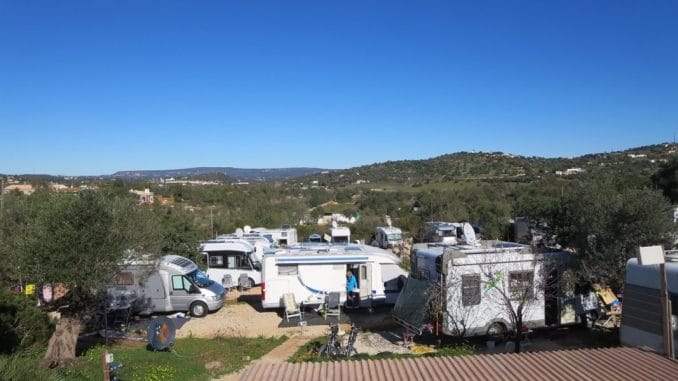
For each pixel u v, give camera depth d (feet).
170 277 60.34
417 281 49.88
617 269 47.09
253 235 97.71
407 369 24.80
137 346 48.32
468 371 24.14
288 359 43.04
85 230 39.75
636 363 24.99
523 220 79.61
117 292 56.70
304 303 59.72
